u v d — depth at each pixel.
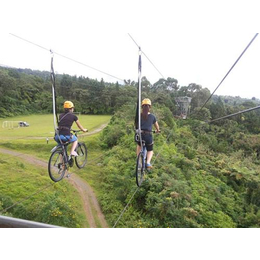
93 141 30.06
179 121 45.03
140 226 13.77
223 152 38.50
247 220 16.03
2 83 60.25
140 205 15.78
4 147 29.70
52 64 5.39
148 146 5.90
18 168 22.72
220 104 62.16
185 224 13.41
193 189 17.55
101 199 18.34
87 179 21.73
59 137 5.64
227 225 14.18
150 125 5.71
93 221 15.84
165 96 54.84
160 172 18.14
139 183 6.10
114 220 15.40
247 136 46.66
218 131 49.44
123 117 36.22
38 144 30.45
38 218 14.68
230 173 23.28
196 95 66.06
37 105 63.84
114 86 63.28
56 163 5.81
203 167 23.80
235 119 59.41
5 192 18.12
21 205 15.70
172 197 14.78
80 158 7.30
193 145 32.00
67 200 17.77
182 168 20.84
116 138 29.50
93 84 63.81
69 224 14.51
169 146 25.52
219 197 17.88
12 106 59.78
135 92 59.19
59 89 59.81
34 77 73.19
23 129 41.38
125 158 22.58
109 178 20.08
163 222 13.91
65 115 5.77
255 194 19.84
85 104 60.34
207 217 14.38
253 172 23.17
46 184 19.75
